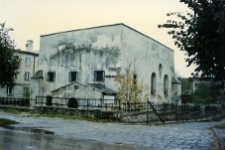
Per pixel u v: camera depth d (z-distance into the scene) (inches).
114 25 1024.2
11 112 872.9
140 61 1125.1
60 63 1163.9
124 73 991.6
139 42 1127.0
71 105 973.8
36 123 595.5
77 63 1109.1
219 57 328.2
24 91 1641.2
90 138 407.5
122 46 1002.1
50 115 790.5
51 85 1176.2
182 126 640.4
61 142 353.4
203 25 316.2
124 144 361.7
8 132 432.5
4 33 583.8
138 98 935.0
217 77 340.2
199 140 398.9
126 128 553.9
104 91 914.1
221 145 340.8
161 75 1330.0
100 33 1059.3
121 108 810.8
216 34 319.6
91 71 1063.6
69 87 991.6
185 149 330.3
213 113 1200.8
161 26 337.7
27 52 1667.1
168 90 1402.6
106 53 1032.2
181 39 328.2
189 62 343.3
